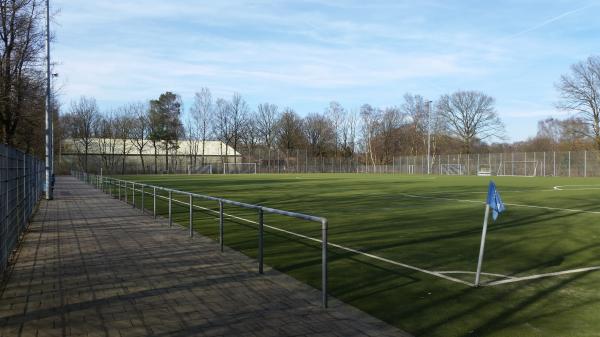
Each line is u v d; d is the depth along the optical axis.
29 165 14.02
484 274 7.58
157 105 88.75
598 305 5.96
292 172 87.69
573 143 65.31
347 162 90.19
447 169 70.88
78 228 12.57
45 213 16.31
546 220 14.43
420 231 12.23
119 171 84.62
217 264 8.18
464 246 10.07
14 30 20.80
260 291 6.49
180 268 7.87
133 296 6.23
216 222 14.18
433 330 5.11
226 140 98.56
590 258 8.83
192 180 47.84
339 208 18.34
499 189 30.20
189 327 5.07
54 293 6.38
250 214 16.45
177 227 12.84
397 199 22.62
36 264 8.14
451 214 16.12
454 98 86.88
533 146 91.06
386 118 96.31
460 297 6.32
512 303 6.06
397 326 5.23
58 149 79.75
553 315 5.59
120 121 88.75
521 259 8.74
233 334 4.87
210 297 6.20
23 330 4.97
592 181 42.22
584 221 14.16
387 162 95.44
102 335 4.84
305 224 13.62
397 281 7.15
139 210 17.52
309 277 7.40
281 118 99.94
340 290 6.66
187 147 95.44
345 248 9.85
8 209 8.23
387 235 11.58
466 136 87.06
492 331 5.07
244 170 85.31
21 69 22.02
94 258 8.65
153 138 87.00
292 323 5.21
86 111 85.31
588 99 60.53
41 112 28.48
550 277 7.40
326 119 102.56
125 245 9.99
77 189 31.69
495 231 12.21
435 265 8.23
